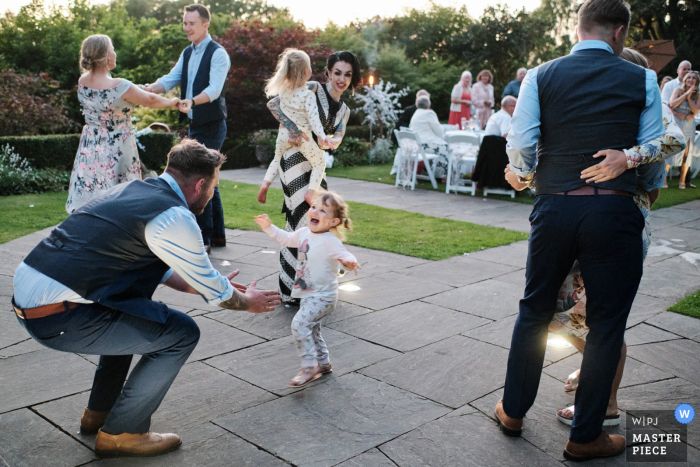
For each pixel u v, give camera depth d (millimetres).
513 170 2355
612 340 2170
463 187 9062
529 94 2262
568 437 2436
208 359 3104
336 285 2930
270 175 3898
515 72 26219
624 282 2156
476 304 4043
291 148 3850
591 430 2209
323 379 2912
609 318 2189
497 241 5906
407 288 4379
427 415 2578
